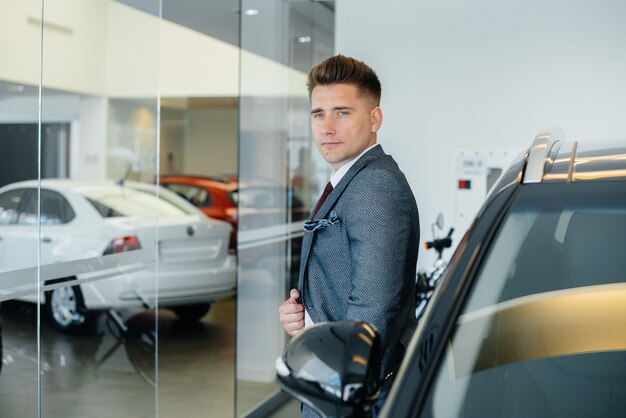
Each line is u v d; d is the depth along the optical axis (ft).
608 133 13.44
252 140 15.20
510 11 13.60
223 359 18.40
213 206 26.43
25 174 10.74
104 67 15.47
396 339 5.82
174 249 19.40
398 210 5.77
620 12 13.24
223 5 14.62
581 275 4.19
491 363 4.00
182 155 64.80
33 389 10.73
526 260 4.25
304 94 16.35
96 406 12.19
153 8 14.90
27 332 10.69
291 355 3.93
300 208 16.47
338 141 6.08
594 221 4.28
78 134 15.84
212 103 56.90
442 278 4.34
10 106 10.69
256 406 15.12
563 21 13.44
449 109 13.94
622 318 4.09
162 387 16.06
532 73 13.61
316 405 3.86
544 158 4.76
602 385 3.97
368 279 5.57
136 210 14.66
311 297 5.98
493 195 4.64
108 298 12.96
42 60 11.60
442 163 13.99
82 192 13.67
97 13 14.69
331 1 14.65
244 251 14.98
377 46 14.19
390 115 14.19
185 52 29.63
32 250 10.94
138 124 16.08
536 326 4.10
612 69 13.35
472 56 13.80
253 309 15.20
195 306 22.58
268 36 15.64
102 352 12.44
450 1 13.82
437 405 3.75
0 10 10.34
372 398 3.90
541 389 3.95
